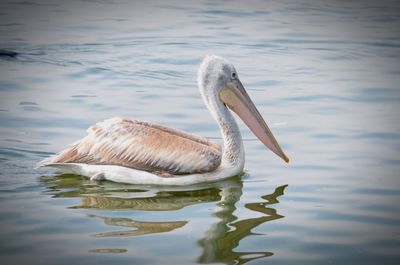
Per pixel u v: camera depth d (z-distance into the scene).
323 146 15.09
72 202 12.16
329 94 19.02
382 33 26.67
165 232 11.02
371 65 22.28
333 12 30.28
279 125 16.42
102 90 19.27
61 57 22.67
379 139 15.50
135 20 28.12
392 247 10.57
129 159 13.24
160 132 13.45
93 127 13.52
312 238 10.88
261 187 13.05
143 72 21.19
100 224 11.26
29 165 13.85
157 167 13.24
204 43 24.62
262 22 28.11
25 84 19.69
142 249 10.38
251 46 24.39
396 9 31.00
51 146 14.87
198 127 16.23
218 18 28.66
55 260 9.99
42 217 11.45
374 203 12.22
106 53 23.25
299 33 26.38
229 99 13.84
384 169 13.78
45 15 28.83
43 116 16.92
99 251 10.30
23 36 25.22
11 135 15.50
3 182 12.95
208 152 13.39
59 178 13.31
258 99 18.48
